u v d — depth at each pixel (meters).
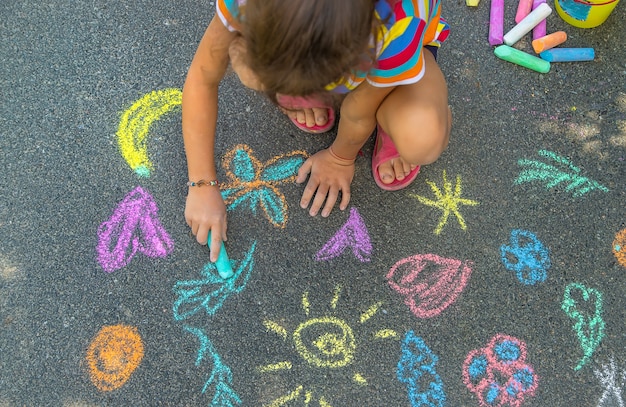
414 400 1.66
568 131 1.97
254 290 1.75
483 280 1.79
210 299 1.74
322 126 1.91
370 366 1.69
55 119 1.92
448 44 2.05
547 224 1.86
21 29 2.03
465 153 1.93
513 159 1.93
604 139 1.97
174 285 1.75
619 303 1.78
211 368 1.67
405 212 1.86
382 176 1.84
